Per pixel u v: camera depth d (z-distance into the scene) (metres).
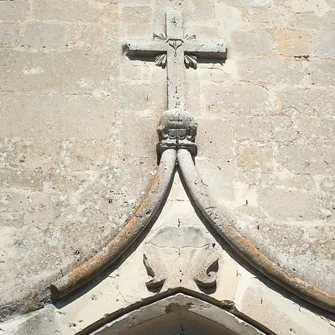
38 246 3.60
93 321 3.37
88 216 3.70
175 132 3.84
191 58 4.22
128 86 4.13
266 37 4.41
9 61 4.16
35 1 4.39
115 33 4.33
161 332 3.55
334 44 4.43
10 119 3.96
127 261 3.52
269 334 3.43
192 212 3.66
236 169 3.90
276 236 3.71
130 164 3.87
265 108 4.13
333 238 3.74
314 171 3.95
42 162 3.85
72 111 4.02
